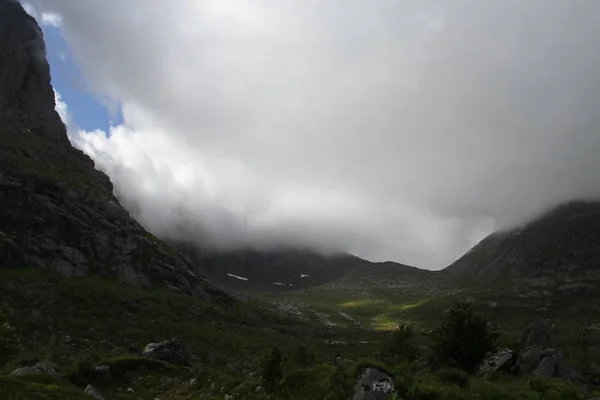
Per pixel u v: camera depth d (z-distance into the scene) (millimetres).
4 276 122188
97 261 154750
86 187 185875
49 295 118062
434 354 49969
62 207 163750
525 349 48250
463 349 47094
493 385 33312
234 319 162625
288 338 147000
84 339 94562
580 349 70750
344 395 32562
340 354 126625
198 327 128625
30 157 188375
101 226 169125
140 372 57656
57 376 47219
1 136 192125
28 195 156750
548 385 33500
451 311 50156
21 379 40594
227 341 118938
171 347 67812
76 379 50094
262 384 41281
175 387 53500
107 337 100062
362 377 32688
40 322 100688
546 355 44594
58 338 93125
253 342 126562
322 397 34062
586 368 48906
